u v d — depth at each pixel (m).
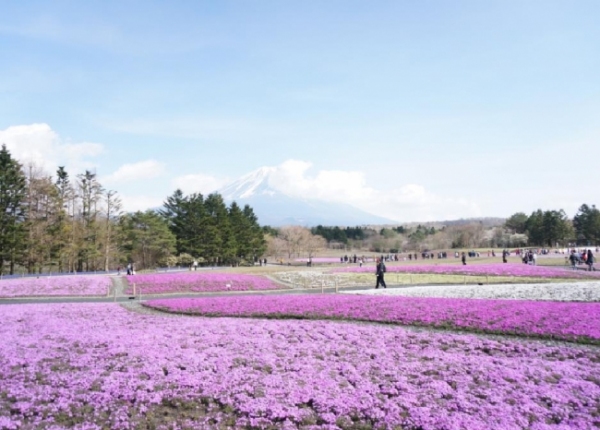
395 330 21.06
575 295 31.06
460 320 22.62
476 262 74.69
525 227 160.12
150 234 91.00
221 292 42.62
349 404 11.81
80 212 81.62
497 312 23.56
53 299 37.88
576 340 18.92
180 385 13.24
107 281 48.12
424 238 170.88
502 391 12.67
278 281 51.56
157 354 16.17
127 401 12.36
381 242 171.00
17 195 64.12
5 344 17.59
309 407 12.01
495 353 17.30
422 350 17.52
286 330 20.92
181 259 95.69
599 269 53.75
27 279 48.44
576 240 157.25
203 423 11.19
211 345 17.83
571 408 11.66
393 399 12.16
